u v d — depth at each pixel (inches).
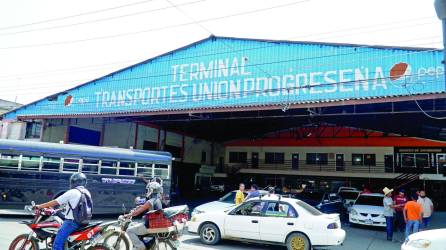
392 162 1521.9
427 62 799.7
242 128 1524.4
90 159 603.5
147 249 281.9
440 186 1429.6
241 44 1055.6
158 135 1373.0
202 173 1620.3
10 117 1290.6
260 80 1003.3
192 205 1047.6
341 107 923.4
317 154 1660.9
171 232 284.5
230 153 1840.6
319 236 393.4
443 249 286.7
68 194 249.9
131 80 1189.7
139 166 655.1
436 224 876.6
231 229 430.6
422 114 936.3
